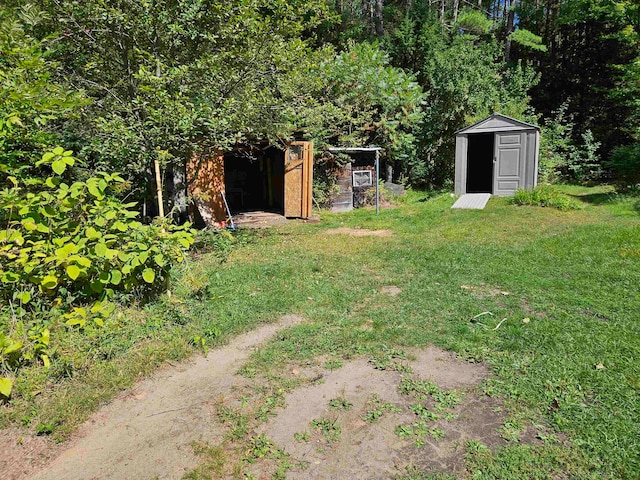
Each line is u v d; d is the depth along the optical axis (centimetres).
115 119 546
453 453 224
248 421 256
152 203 788
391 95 1270
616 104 1786
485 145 1592
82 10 536
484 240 704
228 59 609
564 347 326
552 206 1019
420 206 1154
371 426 249
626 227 755
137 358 321
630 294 436
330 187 1165
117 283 362
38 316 344
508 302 425
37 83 427
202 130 621
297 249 674
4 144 430
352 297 448
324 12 694
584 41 2012
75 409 265
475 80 1513
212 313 403
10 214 348
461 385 286
